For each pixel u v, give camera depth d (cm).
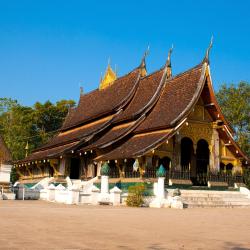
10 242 889
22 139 6806
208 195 2933
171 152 3053
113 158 3036
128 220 1505
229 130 3297
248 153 4950
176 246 912
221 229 1303
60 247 842
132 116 3372
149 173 2862
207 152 3594
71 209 1997
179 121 2977
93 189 2639
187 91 3194
